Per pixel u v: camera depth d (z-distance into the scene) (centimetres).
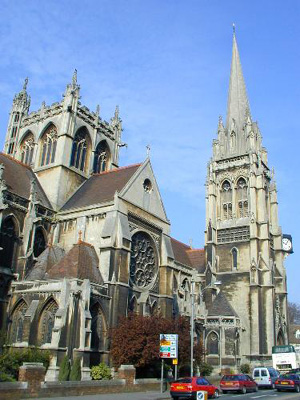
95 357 4838
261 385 5547
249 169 9231
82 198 6384
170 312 6212
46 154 7000
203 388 3812
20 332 4816
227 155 9706
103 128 7725
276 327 8369
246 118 9825
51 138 7044
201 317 7562
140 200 6212
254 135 9606
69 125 6869
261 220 8769
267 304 8119
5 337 4669
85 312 4553
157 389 4475
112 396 3606
